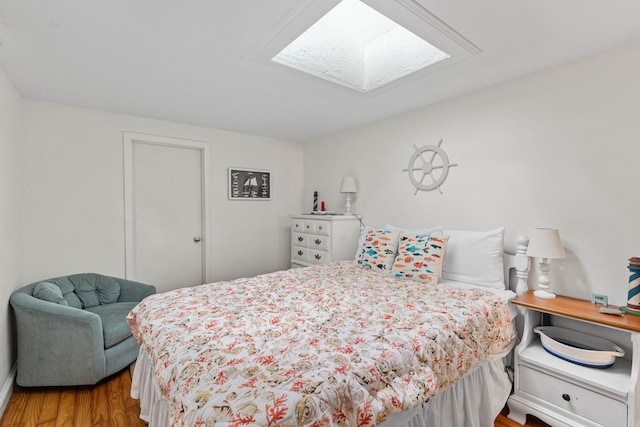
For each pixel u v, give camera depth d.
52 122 2.52
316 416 0.82
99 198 2.74
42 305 1.97
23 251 2.38
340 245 3.09
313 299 1.69
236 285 1.98
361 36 2.23
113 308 2.42
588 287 1.80
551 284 1.94
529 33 1.54
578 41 1.62
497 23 1.46
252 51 1.70
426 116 2.63
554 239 1.77
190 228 3.34
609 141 1.72
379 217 3.08
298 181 4.13
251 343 1.16
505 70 1.96
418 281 2.08
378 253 2.44
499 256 2.04
